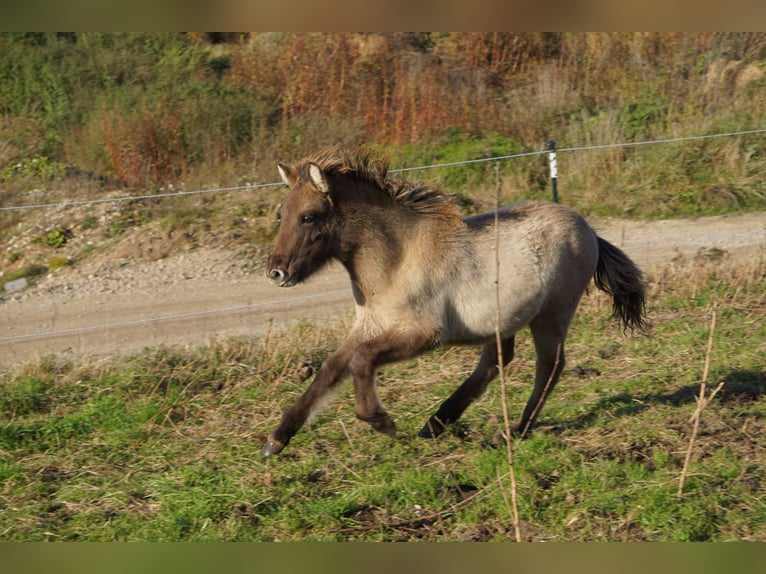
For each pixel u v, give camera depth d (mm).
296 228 14141
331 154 14516
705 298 22750
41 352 21922
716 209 30812
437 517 12766
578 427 15789
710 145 32312
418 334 14320
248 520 12828
